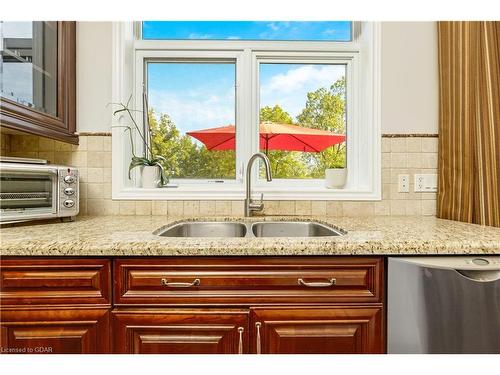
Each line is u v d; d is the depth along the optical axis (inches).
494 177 48.2
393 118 63.0
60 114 56.7
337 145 70.7
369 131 63.7
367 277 37.6
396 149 63.0
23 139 61.2
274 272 37.4
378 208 63.1
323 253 36.9
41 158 61.4
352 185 69.2
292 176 70.6
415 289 36.4
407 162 63.0
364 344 37.4
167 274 36.9
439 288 36.0
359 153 68.4
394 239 38.3
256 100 69.1
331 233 50.9
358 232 43.4
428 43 63.1
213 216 62.1
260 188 66.0
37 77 51.9
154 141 70.3
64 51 57.7
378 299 37.6
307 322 37.3
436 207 62.2
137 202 62.6
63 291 36.8
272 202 63.3
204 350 36.9
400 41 63.0
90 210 62.3
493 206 48.3
